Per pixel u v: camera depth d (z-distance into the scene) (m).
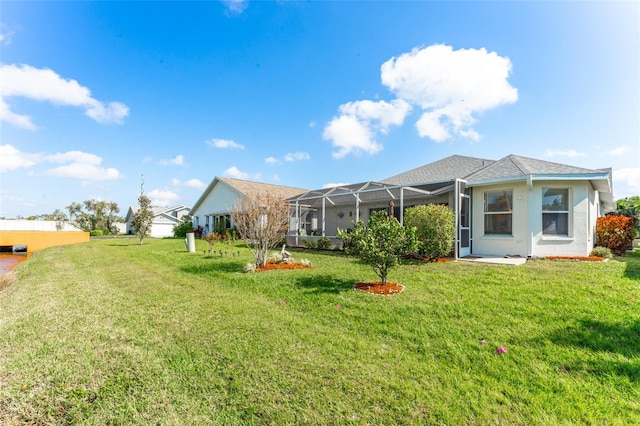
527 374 3.04
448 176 13.65
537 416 2.40
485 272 7.50
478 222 11.16
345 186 16.59
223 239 19.11
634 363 3.19
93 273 9.39
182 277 8.23
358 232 6.57
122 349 3.71
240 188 23.50
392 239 6.19
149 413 2.50
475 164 14.70
